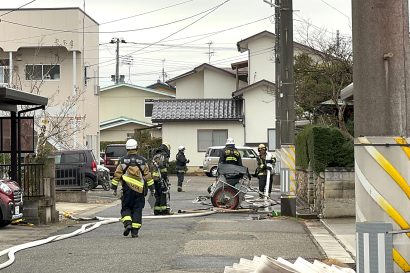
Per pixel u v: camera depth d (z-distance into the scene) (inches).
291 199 677.9
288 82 677.3
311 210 724.7
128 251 436.5
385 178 176.2
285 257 412.2
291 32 674.2
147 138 1947.6
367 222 175.5
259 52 2010.3
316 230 565.3
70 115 1438.2
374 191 176.9
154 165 706.2
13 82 1422.2
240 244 469.1
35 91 1406.3
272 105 1877.5
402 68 177.8
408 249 175.8
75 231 557.9
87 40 1664.6
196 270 365.7
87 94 1680.6
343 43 1210.6
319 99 1211.2
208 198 884.6
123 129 2283.5
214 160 1686.8
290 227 583.8
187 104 1940.2
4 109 621.3
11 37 1551.4
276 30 897.5
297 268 259.8
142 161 517.7
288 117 679.1
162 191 709.3
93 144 1736.0
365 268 175.2
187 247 453.4
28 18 1556.3
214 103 1935.3
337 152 659.4
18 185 601.9
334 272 270.7
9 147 649.0
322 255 421.7
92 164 1149.1
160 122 1907.0
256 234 528.4
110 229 580.1
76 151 1149.7
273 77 2006.6
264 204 782.5
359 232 176.9
